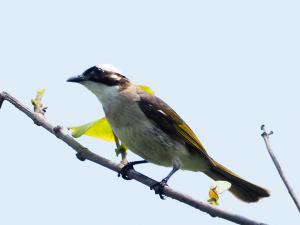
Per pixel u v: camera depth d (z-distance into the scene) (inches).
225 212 307.0
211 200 334.3
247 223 293.6
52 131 407.8
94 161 397.4
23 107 416.2
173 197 337.7
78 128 405.7
